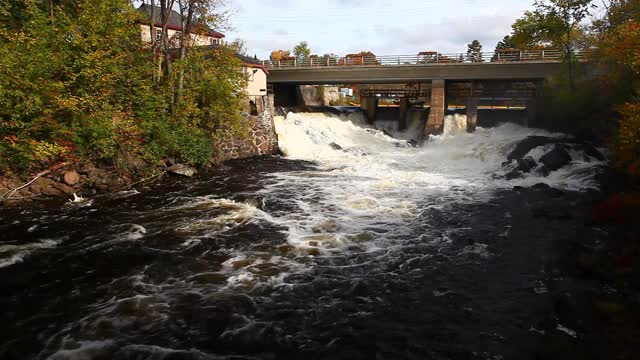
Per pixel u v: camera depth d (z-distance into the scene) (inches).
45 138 779.4
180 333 351.9
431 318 376.2
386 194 839.1
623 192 740.0
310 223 645.3
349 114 1791.3
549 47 1883.6
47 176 764.6
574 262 478.3
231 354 324.2
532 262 494.0
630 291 394.0
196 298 411.2
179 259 505.7
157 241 564.4
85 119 800.9
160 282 445.7
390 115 1862.7
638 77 945.5
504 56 1583.4
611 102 1096.2
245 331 355.3
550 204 742.5
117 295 416.8
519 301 402.0
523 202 764.0
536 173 975.6
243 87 1151.6
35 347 331.9
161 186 885.2
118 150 864.3
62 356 319.6
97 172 825.5
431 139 1572.3
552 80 1456.7
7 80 693.3
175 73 1021.8
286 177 1012.5
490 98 1678.2
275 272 471.2
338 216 686.5
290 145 1385.3
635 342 311.9
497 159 1204.5
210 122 1100.5
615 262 457.1
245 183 939.3
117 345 334.3
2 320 370.9
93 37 824.3
